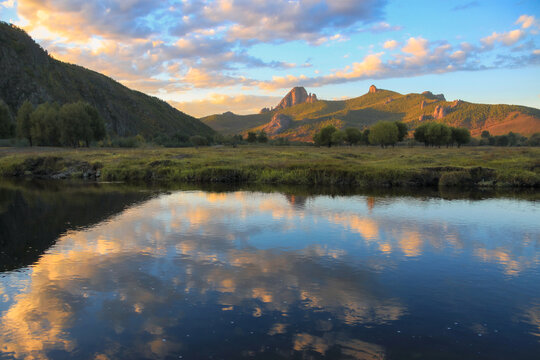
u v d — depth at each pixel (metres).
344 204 19.05
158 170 33.47
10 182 30.23
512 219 15.32
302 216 15.90
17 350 5.72
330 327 6.36
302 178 29.59
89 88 193.62
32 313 6.93
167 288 8.05
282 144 138.62
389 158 45.97
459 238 12.29
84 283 8.34
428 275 8.89
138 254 10.47
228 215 16.12
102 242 11.73
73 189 25.45
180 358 5.45
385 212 16.84
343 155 50.91
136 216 15.91
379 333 6.17
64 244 11.48
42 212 16.88
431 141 88.56
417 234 12.82
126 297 7.59
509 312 6.95
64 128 67.44
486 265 9.62
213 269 9.24
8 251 10.78
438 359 5.42
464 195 22.42
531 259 10.12
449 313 6.90
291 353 5.56
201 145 115.38
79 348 5.76
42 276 8.78
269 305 7.22
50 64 175.12
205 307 7.12
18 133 70.31
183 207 18.14
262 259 10.05
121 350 5.69
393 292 7.88
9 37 158.00
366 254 10.53
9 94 131.12
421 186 27.27
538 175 27.39
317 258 10.15
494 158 40.34
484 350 5.66
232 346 5.77
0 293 7.84
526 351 5.62
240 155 49.88
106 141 86.69
